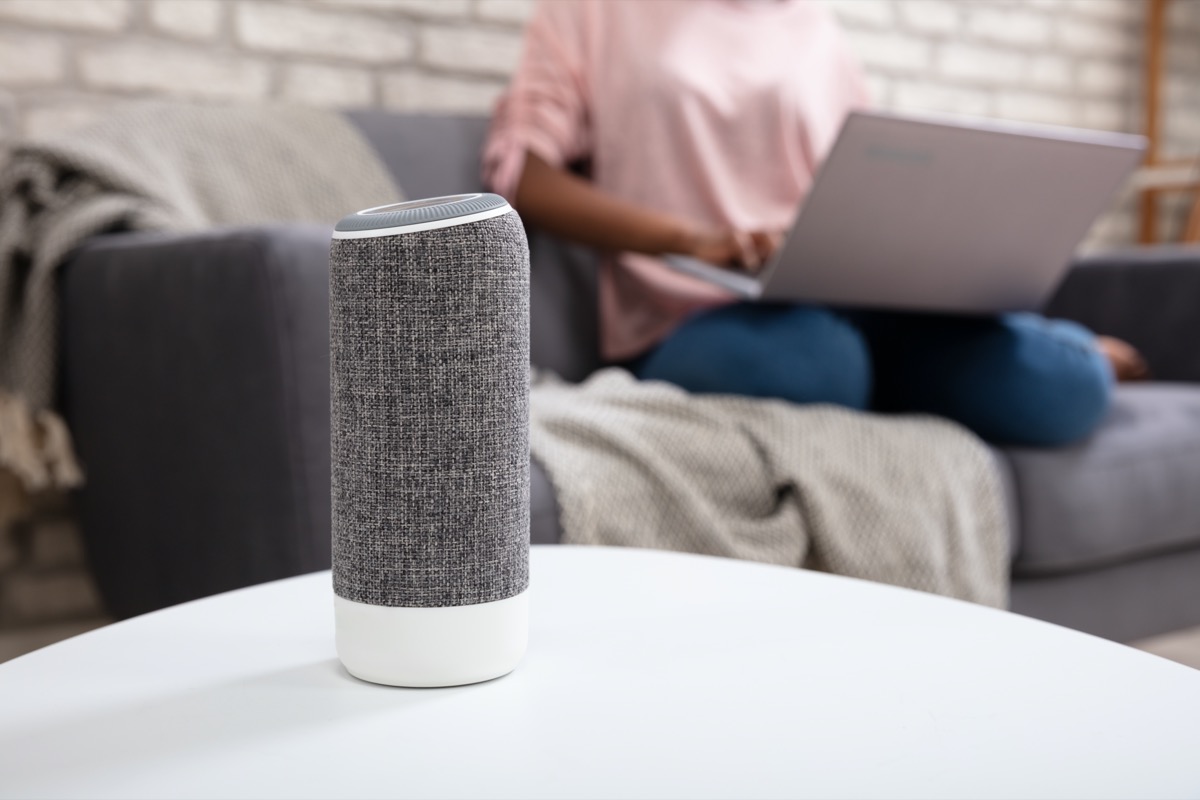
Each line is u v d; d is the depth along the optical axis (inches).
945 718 18.9
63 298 55.4
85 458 55.9
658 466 47.4
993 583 53.9
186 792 16.5
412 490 20.1
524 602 21.3
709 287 68.2
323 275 43.3
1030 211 55.2
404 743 18.1
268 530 43.6
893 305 57.6
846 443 52.3
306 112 67.8
